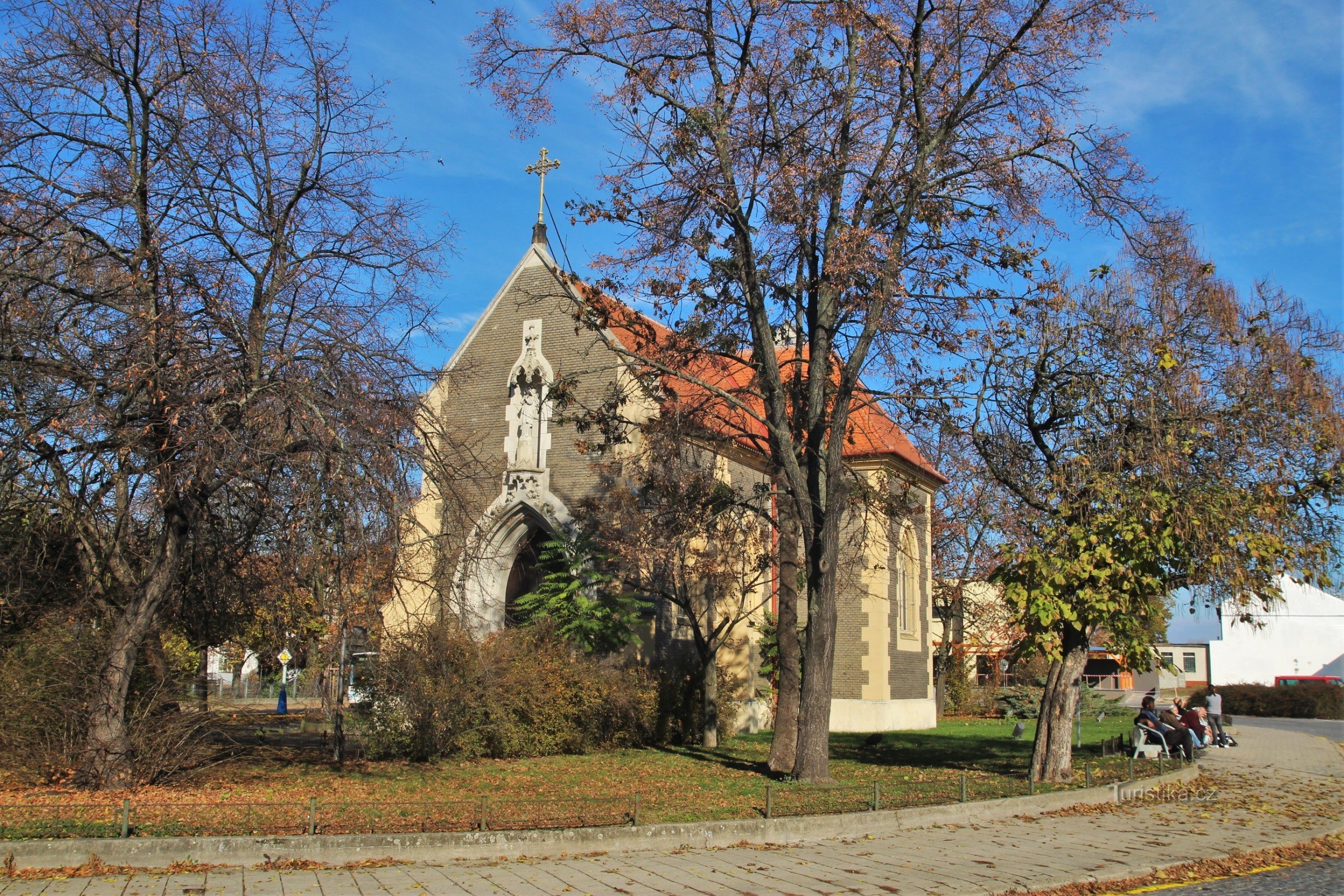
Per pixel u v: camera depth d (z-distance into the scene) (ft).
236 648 107.55
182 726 50.98
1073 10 53.62
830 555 55.83
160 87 48.24
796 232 54.49
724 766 65.31
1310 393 55.42
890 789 47.55
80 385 44.45
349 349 48.29
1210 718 94.84
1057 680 57.57
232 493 49.62
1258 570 53.57
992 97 55.93
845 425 57.41
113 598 53.72
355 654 63.41
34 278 43.45
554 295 61.72
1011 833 42.32
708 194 53.26
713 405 62.64
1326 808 51.75
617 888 31.58
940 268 55.31
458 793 50.06
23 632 50.06
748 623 94.53
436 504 59.21
